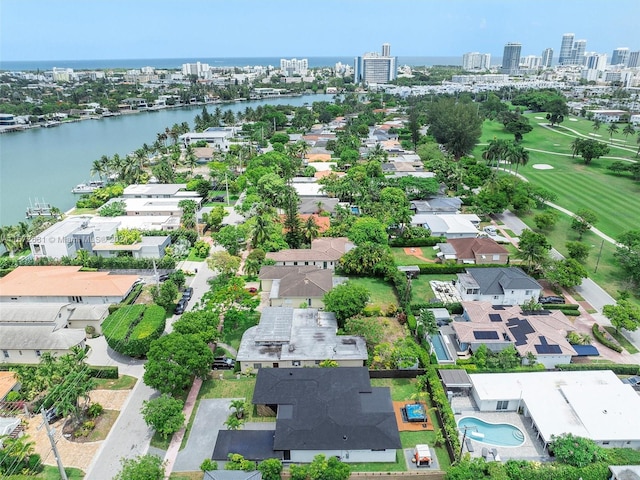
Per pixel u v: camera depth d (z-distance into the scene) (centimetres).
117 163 16425
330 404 5812
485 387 6331
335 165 18362
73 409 5641
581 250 10050
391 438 5375
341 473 4922
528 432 5866
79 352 6512
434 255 10881
